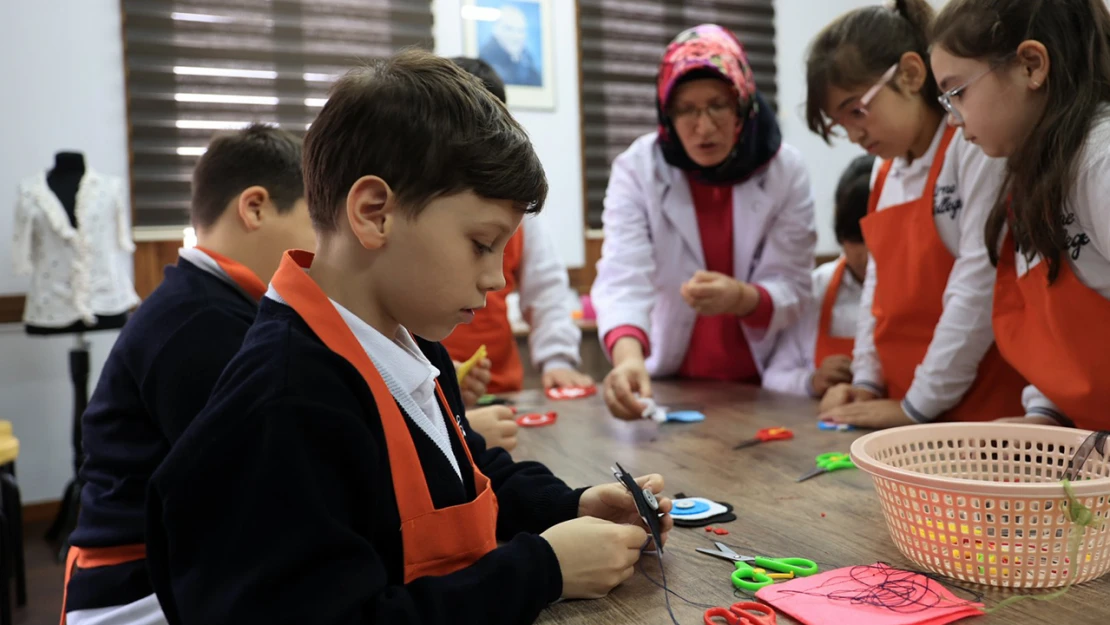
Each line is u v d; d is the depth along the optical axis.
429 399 0.74
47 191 3.02
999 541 0.68
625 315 1.96
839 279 2.20
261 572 0.54
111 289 3.14
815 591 0.69
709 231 2.09
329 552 0.56
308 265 0.73
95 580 0.94
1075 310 1.09
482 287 0.67
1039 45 1.03
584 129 4.09
